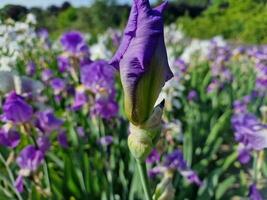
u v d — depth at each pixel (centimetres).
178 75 128
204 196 83
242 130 55
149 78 26
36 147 60
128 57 25
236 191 88
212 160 111
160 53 25
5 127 59
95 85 81
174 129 88
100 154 85
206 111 140
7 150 75
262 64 171
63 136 72
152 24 25
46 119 60
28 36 126
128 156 88
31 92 62
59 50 171
